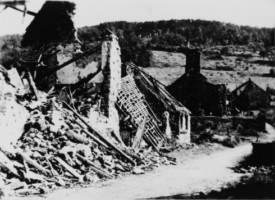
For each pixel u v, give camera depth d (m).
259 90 45.16
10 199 10.47
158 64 65.00
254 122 38.03
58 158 14.24
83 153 15.43
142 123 23.83
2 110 14.62
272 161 18.34
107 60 21.81
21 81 18.39
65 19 26.12
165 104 28.97
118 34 72.50
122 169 16.27
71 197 11.16
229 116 40.53
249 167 17.61
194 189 12.89
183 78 42.16
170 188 13.03
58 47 25.45
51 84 24.39
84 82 22.16
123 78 25.03
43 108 17.22
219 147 27.56
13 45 43.38
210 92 41.19
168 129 27.95
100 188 12.66
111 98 21.69
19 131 15.34
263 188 12.96
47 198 10.84
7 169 12.21
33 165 13.12
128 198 11.39
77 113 18.72
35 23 27.06
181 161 20.22
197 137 33.41
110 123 21.28
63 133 16.27
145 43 72.38
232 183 13.89
